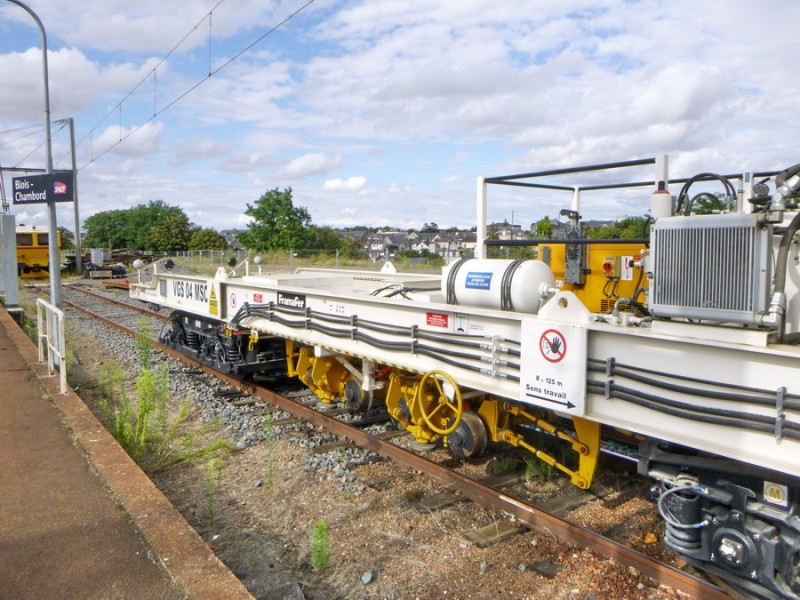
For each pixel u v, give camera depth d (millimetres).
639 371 3301
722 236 2906
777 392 2721
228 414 7051
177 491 5035
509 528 4207
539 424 4469
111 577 3232
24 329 13273
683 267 3070
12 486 4414
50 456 5023
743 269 2838
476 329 4340
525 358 3893
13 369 8469
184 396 7910
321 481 5086
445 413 5332
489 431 5004
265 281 7477
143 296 11320
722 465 3137
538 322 3783
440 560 3865
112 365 9680
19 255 33031
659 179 4047
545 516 4160
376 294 6324
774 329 2857
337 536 4199
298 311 6312
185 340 10266
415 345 4840
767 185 2879
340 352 5793
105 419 6961
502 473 5148
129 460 4891
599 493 4699
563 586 3547
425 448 5738
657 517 4320
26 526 3797
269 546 4094
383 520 4406
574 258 6637
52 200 10766
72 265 42750
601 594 3451
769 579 2959
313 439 6109
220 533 4281
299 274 9266
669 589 3465
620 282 6254
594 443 4102
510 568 3752
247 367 7770
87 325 15055
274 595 3496
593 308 6590
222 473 5344
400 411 5707
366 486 4965
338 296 5680
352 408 6559
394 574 3723
